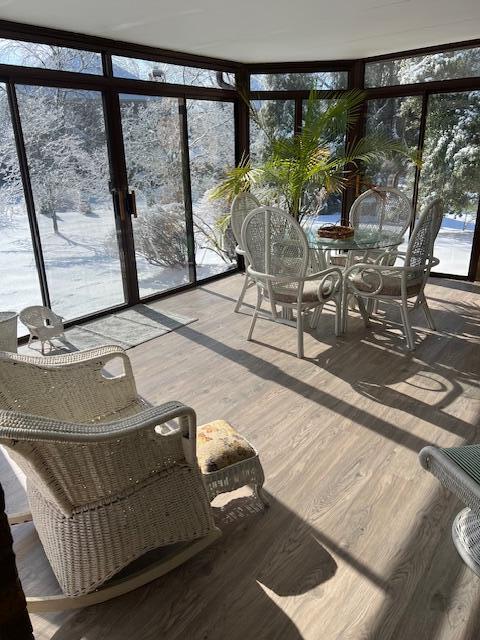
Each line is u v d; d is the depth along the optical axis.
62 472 1.42
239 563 1.74
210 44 4.17
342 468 2.23
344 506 2.00
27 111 3.49
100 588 1.59
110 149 4.12
